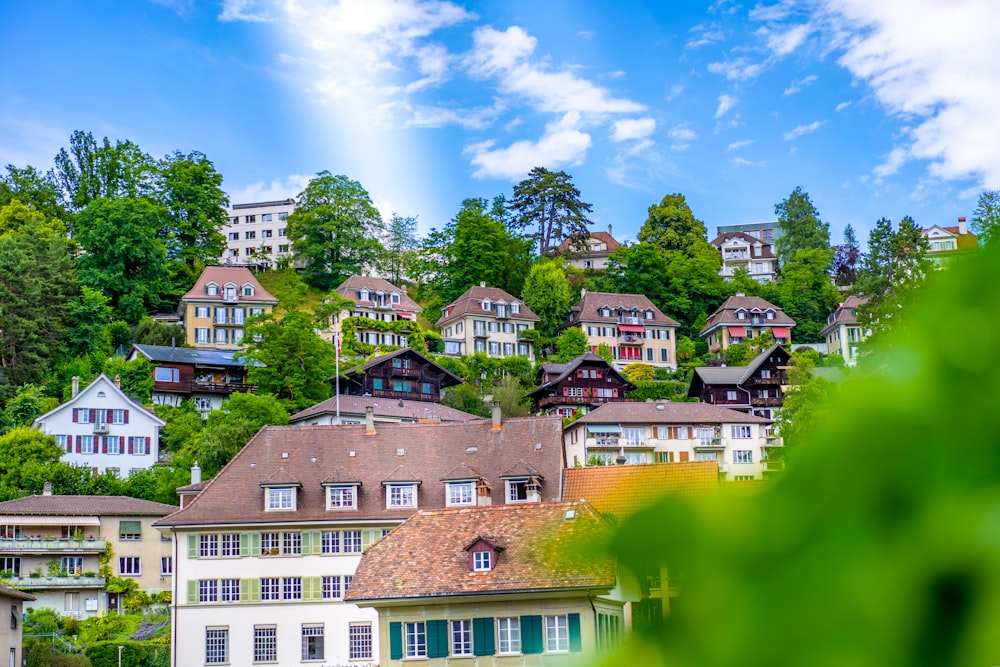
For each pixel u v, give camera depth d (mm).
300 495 63812
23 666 64938
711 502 3219
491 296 156000
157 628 72938
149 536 80188
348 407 107375
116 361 124125
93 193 180250
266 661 60969
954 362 2992
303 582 61781
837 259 192750
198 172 178250
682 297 176750
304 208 183250
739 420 103188
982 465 2922
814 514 3043
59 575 76500
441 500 63969
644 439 101688
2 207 169125
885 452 2988
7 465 92812
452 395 127312
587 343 154750
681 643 3104
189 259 172250
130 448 105938
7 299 127375
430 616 44844
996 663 2791
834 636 2945
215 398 125000
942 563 2885
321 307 144250
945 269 3109
